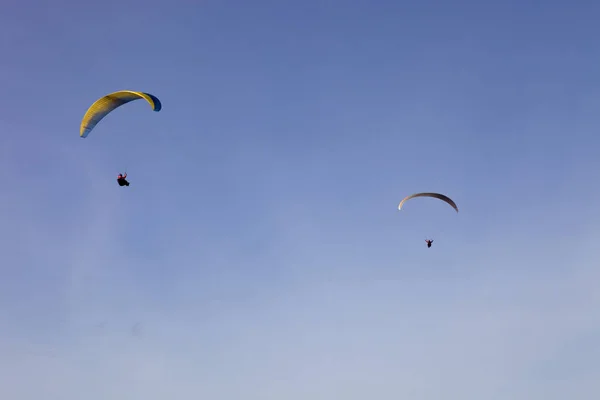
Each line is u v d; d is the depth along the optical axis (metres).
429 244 93.19
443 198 96.25
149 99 72.38
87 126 75.44
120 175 67.31
